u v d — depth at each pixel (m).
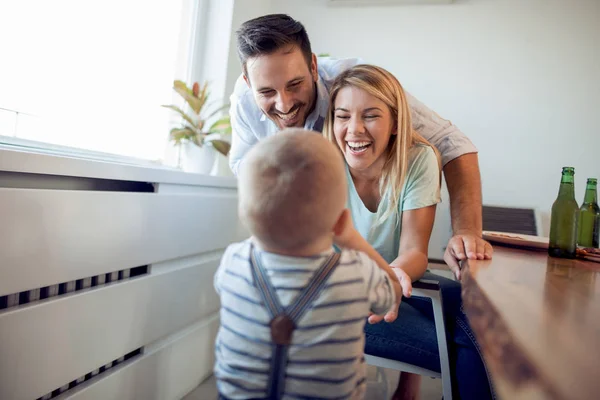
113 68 1.68
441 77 2.84
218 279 0.71
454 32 2.82
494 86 2.79
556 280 0.69
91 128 1.58
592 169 2.67
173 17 2.10
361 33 2.93
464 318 1.10
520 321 0.42
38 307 0.93
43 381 0.95
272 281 0.63
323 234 0.64
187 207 1.52
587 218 1.29
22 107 1.28
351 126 1.06
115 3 1.66
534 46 2.74
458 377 1.03
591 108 2.68
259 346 0.61
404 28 2.88
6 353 0.86
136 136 1.86
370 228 1.21
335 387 0.60
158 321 1.39
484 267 0.80
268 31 1.18
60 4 1.39
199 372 1.77
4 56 1.21
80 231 1.04
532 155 2.75
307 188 0.61
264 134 1.58
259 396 0.61
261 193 0.62
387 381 1.78
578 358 0.33
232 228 1.91
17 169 0.87
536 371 0.30
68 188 1.11
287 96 1.26
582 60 2.69
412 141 1.20
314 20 2.99
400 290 0.87
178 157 2.15
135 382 1.32
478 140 2.81
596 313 0.47
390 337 1.08
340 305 0.61
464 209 1.28
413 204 1.14
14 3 1.23
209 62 2.31
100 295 1.12
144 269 1.39
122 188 1.32
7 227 0.85
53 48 1.38
